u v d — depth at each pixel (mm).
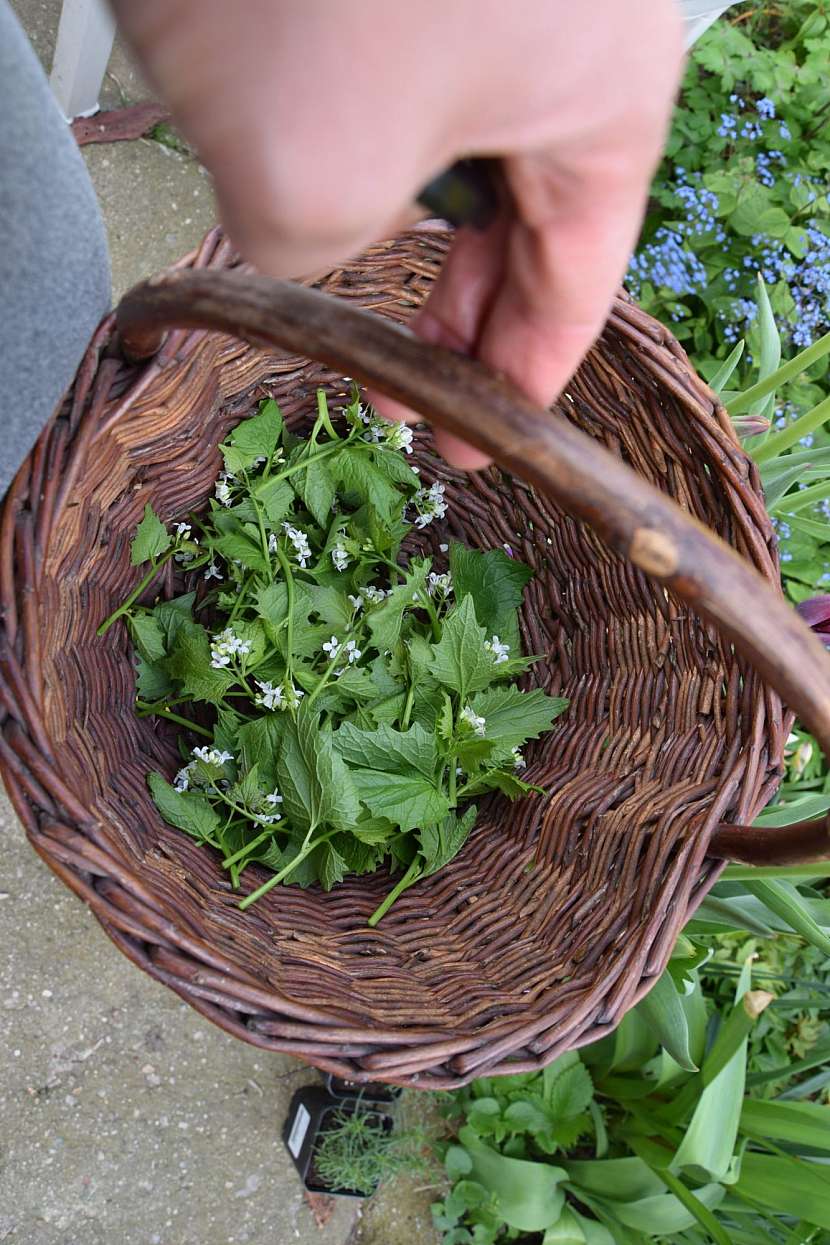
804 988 1092
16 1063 876
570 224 419
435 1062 621
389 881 800
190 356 690
